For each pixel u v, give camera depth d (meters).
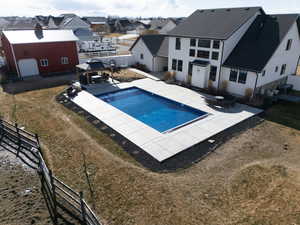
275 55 19.86
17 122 15.75
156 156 11.80
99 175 10.41
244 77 19.88
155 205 8.74
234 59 20.67
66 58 29.80
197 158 11.70
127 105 20.00
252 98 19.58
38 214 8.66
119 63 32.56
